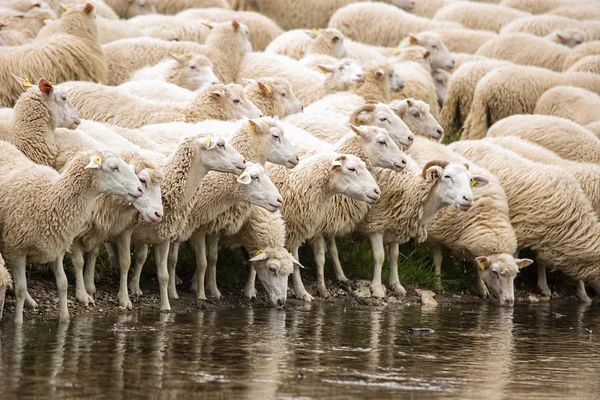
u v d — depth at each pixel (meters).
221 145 33.62
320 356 27.92
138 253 35.50
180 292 37.44
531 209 43.34
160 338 29.19
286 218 37.88
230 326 31.89
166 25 60.91
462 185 38.97
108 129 36.38
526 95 57.47
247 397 23.19
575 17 84.00
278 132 36.66
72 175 30.00
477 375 26.73
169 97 44.72
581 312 40.62
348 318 35.00
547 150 48.56
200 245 36.47
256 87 43.75
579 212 43.50
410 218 40.06
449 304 40.69
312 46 57.50
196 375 24.94
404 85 52.66
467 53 71.12
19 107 34.22
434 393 24.44
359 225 40.41
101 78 48.22
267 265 36.41
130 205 32.84
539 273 45.22
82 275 33.78
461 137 58.25
